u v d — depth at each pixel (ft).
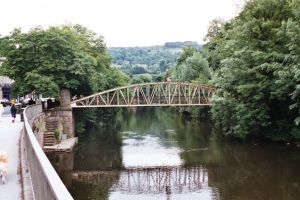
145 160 143.02
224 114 181.88
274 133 171.32
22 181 49.49
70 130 183.32
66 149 154.40
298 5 138.72
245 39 168.45
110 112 272.10
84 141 188.03
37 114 146.30
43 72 174.19
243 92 160.86
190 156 147.43
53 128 165.37
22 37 175.11
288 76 137.59
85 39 241.76
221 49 214.48
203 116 283.59
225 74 169.07
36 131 123.34
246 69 163.22
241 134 168.76
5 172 49.42
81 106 186.19
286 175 114.11
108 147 169.99
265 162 131.75
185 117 322.96
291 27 133.49
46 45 173.06
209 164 133.39
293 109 157.28
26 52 175.22
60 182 21.20
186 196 98.94
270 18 166.09
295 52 134.00
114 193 103.40
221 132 208.95
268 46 161.58
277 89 147.54
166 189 106.11
